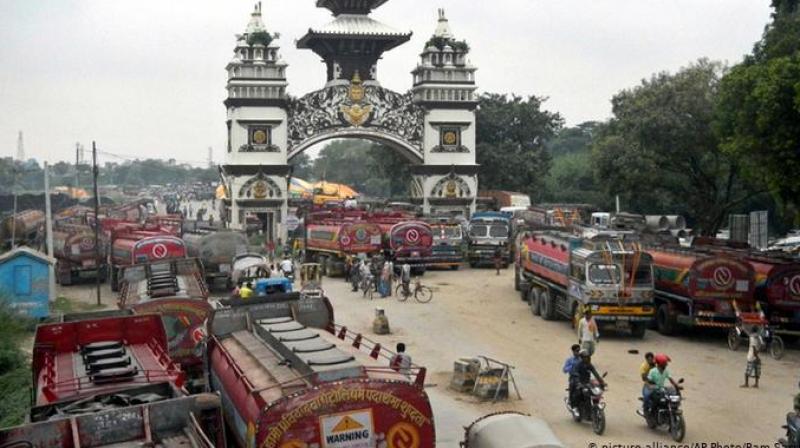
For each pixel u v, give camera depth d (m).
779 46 34.72
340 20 63.66
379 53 63.94
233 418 12.77
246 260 36.97
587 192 83.25
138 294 20.34
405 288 35.38
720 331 28.23
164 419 10.73
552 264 29.62
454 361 22.25
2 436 9.84
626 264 26.17
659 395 16.72
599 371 22.31
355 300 35.38
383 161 80.88
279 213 58.66
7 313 25.02
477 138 78.12
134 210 69.75
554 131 81.12
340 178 172.50
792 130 28.23
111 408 11.03
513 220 54.31
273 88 58.31
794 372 22.38
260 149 58.22
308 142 59.59
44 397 12.00
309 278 39.78
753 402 19.27
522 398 19.58
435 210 62.31
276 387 11.32
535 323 29.69
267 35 58.34
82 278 42.41
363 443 11.02
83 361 14.12
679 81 47.84
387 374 11.63
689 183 52.47
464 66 62.41
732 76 33.09
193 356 18.97
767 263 26.81
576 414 17.61
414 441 11.27
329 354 12.22
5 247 50.50
